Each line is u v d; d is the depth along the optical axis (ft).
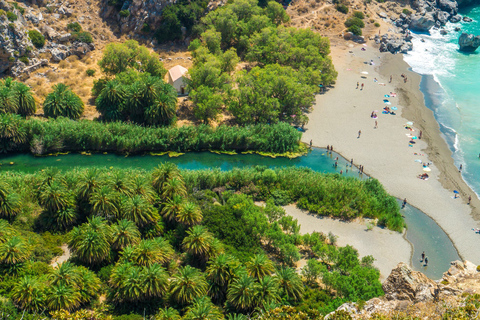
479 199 299.79
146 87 349.20
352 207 284.61
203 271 228.22
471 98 433.48
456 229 273.95
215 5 496.23
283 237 245.24
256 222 252.62
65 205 252.42
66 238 236.84
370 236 265.34
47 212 257.34
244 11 486.38
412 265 244.63
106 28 466.29
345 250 236.84
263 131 356.18
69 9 458.50
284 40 442.91
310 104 390.83
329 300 208.85
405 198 298.56
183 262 238.27
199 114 360.28
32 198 270.26
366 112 398.83
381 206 282.56
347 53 509.35
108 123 349.00
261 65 452.76
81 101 364.17
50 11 446.19
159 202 261.24
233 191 292.81
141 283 201.05
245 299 197.98
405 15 598.75
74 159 331.98
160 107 349.82
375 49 527.40
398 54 522.47
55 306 192.44
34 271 216.54
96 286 208.64
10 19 391.45
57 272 201.26
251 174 302.04
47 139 330.13
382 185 309.63
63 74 406.00
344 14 568.00
